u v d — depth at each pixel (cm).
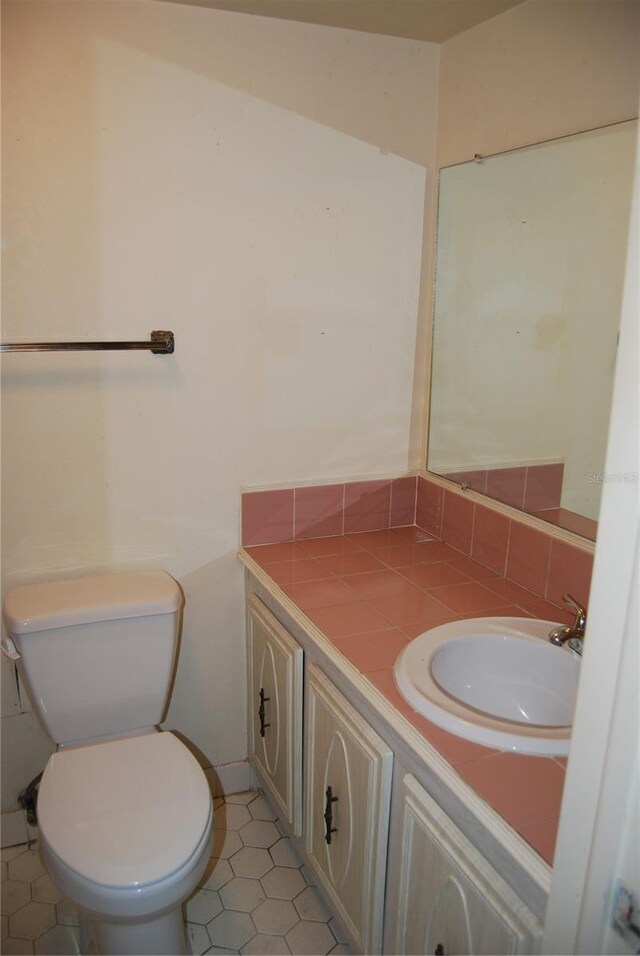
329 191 186
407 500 218
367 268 196
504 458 179
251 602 193
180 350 180
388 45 183
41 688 166
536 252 163
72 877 129
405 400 211
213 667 207
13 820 193
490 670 147
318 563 189
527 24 161
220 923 171
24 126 156
